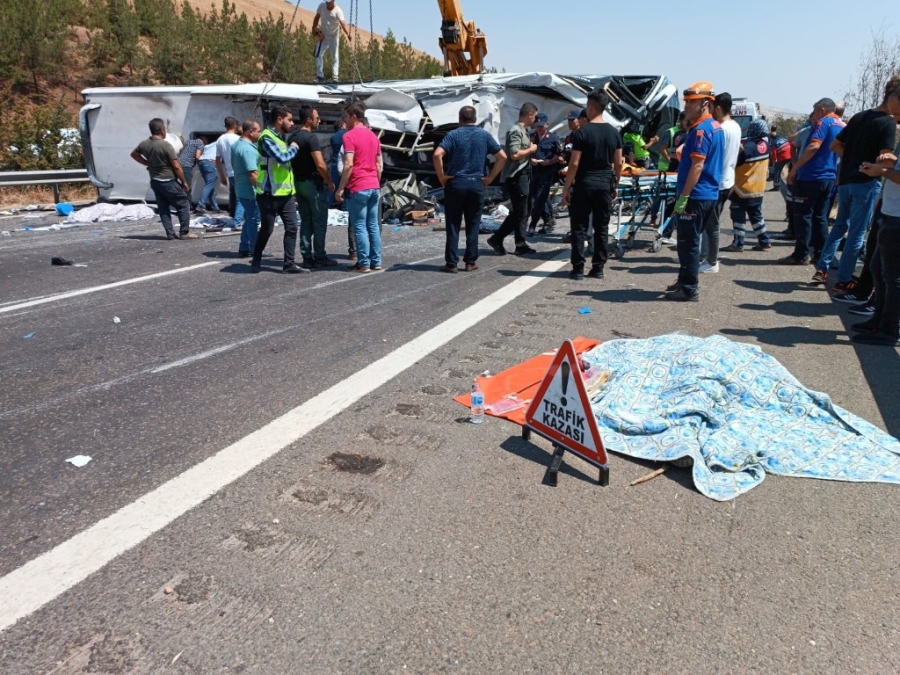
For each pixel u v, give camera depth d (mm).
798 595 2385
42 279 7297
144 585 2367
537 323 5633
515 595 2354
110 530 2682
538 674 2014
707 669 2047
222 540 2629
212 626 2180
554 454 3332
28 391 4133
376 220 7867
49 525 2717
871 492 3064
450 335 5285
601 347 4590
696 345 4238
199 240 10375
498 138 13508
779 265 8227
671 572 2496
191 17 35469
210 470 3168
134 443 3443
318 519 2785
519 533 2721
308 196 7812
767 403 3783
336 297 6555
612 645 2135
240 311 6008
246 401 3994
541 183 10000
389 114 13328
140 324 5590
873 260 5191
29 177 14281
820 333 5383
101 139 15078
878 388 4250
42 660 2031
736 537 2725
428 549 2600
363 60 36219
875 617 2281
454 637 2154
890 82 5871
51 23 29781
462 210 7648
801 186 7910
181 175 10117
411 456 3350
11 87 27906
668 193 9695
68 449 3375
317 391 4152
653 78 14742
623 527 2781
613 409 3730
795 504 2969
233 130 11617
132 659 2043
